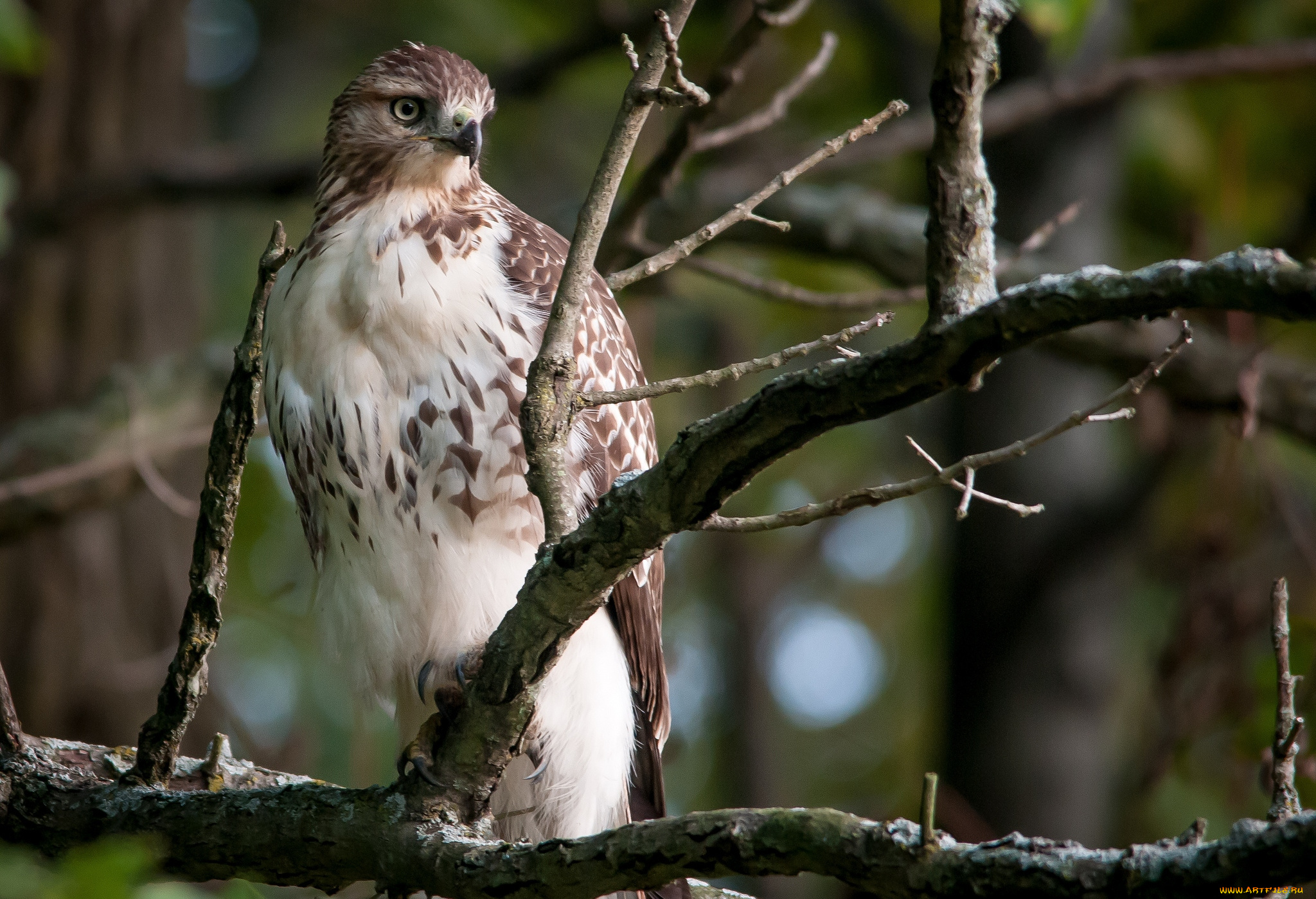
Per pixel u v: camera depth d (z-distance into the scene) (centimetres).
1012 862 411
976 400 1194
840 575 1883
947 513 1326
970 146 428
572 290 500
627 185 1107
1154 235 1464
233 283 1791
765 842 450
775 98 862
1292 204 1435
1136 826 1077
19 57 891
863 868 433
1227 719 1002
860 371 429
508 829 751
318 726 1456
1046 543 1163
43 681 1161
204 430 991
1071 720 1166
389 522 704
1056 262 1123
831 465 1673
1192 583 1043
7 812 591
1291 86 1436
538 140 1789
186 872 581
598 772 738
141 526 1214
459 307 684
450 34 1675
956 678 1203
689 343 1619
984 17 423
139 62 1288
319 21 2056
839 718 1872
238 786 630
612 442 749
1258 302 374
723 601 1667
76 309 1222
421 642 721
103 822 584
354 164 729
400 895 550
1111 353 1034
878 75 1459
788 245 1087
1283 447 1359
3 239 852
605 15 1191
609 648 741
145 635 1210
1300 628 881
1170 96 1429
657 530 479
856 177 1523
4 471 1032
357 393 689
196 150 1384
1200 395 1041
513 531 699
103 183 1181
